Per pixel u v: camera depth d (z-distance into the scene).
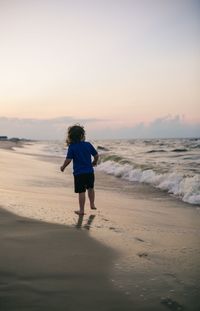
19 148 42.25
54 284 2.70
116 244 3.88
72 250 3.55
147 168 13.14
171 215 6.21
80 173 5.68
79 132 5.91
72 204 6.51
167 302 2.49
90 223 4.88
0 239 3.79
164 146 44.69
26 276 2.82
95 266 3.14
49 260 3.22
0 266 3.00
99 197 8.12
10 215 4.93
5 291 2.54
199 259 3.46
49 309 2.32
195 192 8.27
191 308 2.41
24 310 2.29
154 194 9.11
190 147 38.94
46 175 12.70
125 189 10.02
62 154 32.53
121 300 2.49
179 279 2.91
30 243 3.71
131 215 5.88
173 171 11.93
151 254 3.60
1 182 9.46
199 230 4.93
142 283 2.80
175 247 3.91
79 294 2.56
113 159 18.45
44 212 5.36
